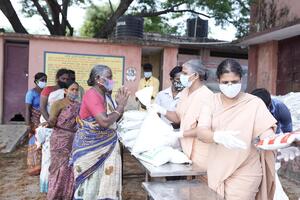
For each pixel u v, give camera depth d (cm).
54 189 387
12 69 917
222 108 250
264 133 238
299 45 845
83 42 923
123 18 1009
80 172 327
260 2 998
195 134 285
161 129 304
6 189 477
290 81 878
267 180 255
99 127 323
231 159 245
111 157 331
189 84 305
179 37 1567
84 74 930
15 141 757
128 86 951
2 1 1166
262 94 301
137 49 951
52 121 387
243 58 1418
